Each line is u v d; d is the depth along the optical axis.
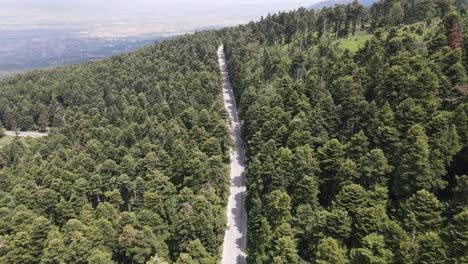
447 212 57.69
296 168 77.56
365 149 75.75
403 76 86.75
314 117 90.94
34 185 95.06
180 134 114.94
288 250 59.19
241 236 82.94
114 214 82.50
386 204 64.06
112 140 131.12
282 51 177.88
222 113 127.25
